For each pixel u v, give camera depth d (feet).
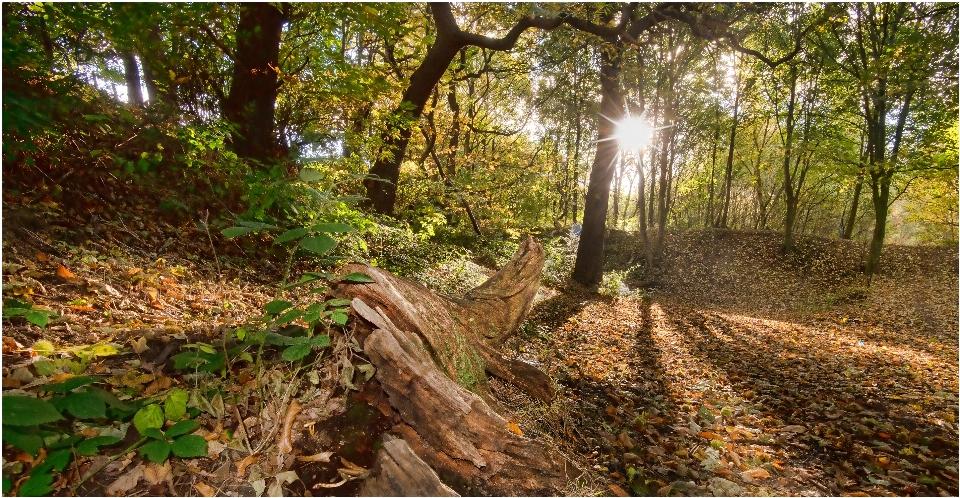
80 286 9.57
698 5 36.86
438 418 7.03
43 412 4.46
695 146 89.20
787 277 59.67
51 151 12.27
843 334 32.45
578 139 76.33
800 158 63.36
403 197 41.88
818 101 62.59
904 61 37.52
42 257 9.91
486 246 48.52
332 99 24.18
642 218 61.57
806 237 67.56
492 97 72.08
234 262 15.38
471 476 7.02
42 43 16.31
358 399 7.39
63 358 6.73
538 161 60.18
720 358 23.45
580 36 35.14
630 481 9.37
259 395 6.95
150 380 6.90
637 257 69.36
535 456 7.62
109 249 11.80
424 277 25.34
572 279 50.37
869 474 10.89
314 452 6.44
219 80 22.49
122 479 5.45
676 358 23.21
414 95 33.24
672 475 10.16
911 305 43.29
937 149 47.21
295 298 14.73
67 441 5.41
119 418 6.07
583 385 15.80
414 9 35.06
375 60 36.88
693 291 58.80
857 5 47.11
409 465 5.79
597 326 30.55
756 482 10.21
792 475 10.73
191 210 15.35
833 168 55.42
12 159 11.16
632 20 39.58
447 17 31.30
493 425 7.39
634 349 24.80
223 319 10.80
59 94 13.35
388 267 24.40
